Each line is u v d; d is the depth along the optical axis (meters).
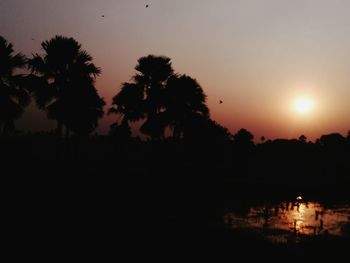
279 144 67.38
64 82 23.11
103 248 9.83
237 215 17.44
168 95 28.75
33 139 36.03
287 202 23.84
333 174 46.97
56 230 11.09
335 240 13.68
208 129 36.09
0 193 15.51
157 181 24.48
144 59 28.48
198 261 9.59
